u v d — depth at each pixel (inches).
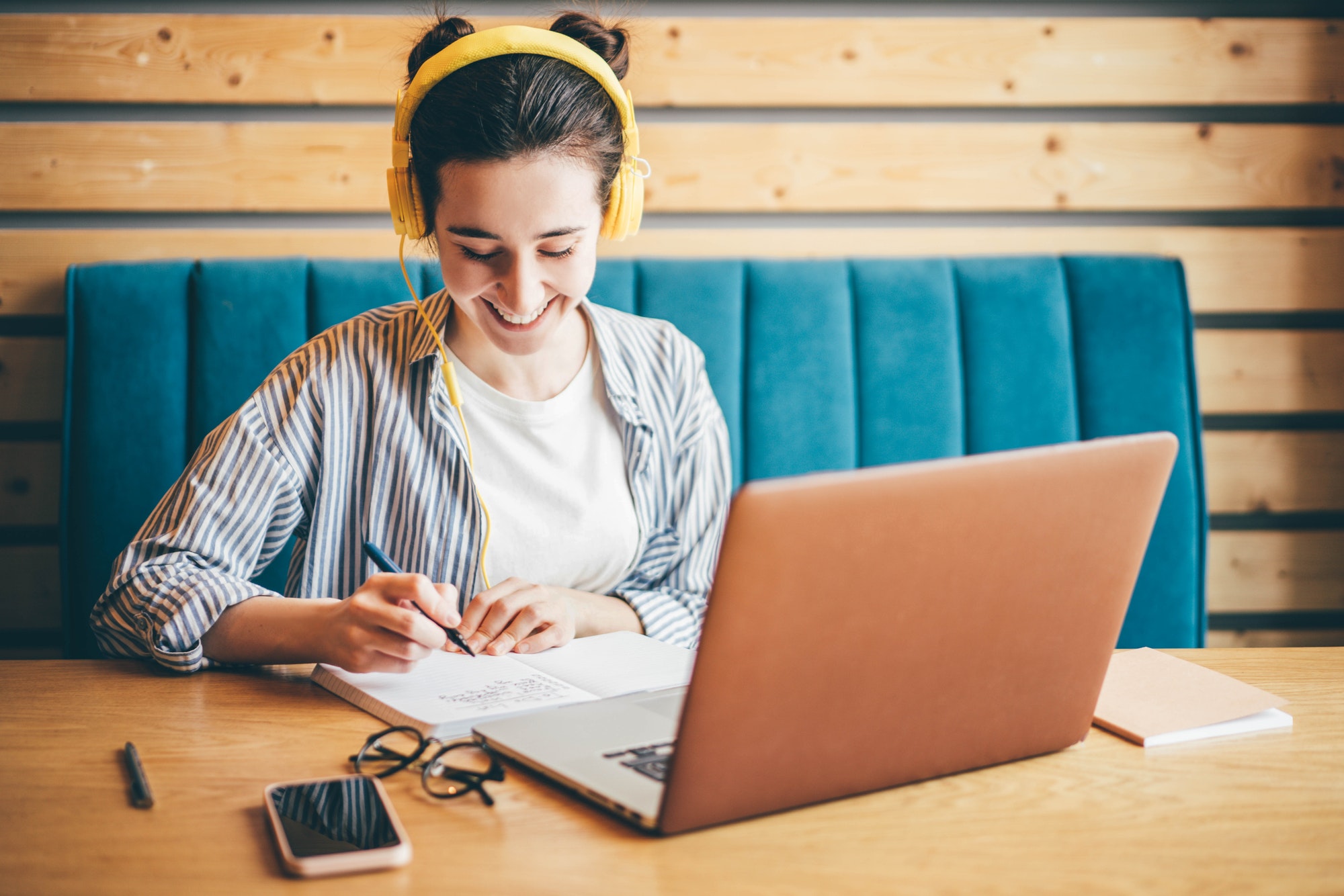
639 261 70.6
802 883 22.5
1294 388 79.8
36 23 70.9
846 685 24.3
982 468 23.8
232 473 42.9
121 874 22.5
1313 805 27.0
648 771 26.8
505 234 38.2
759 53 75.2
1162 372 71.4
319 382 45.8
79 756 29.0
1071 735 29.7
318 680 35.5
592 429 50.4
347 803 25.5
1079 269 72.4
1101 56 76.7
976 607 25.3
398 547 47.1
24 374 73.3
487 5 74.2
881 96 76.1
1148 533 27.9
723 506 53.6
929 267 71.7
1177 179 77.9
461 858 23.3
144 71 72.1
